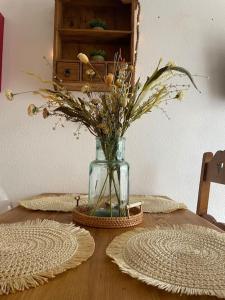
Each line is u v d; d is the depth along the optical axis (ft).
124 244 2.19
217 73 5.31
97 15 5.11
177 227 2.69
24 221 2.81
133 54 4.55
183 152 5.27
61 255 1.91
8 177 5.10
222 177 4.00
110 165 2.95
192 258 1.91
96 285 1.59
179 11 5.30
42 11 5.15
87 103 2.86
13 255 1.88
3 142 5.08
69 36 4.88
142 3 5.24
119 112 2.81
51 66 5.11
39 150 5.13
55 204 3.71
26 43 5.12
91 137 5.14
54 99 2.98
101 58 4.60
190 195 5.29
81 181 5.16
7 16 5.11
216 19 5.30
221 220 5.31
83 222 2.79
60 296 1.46
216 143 5.32
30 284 1.55
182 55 5.29
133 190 5.22
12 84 5.08
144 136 5.22
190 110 5.28
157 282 1.59
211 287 1.55
